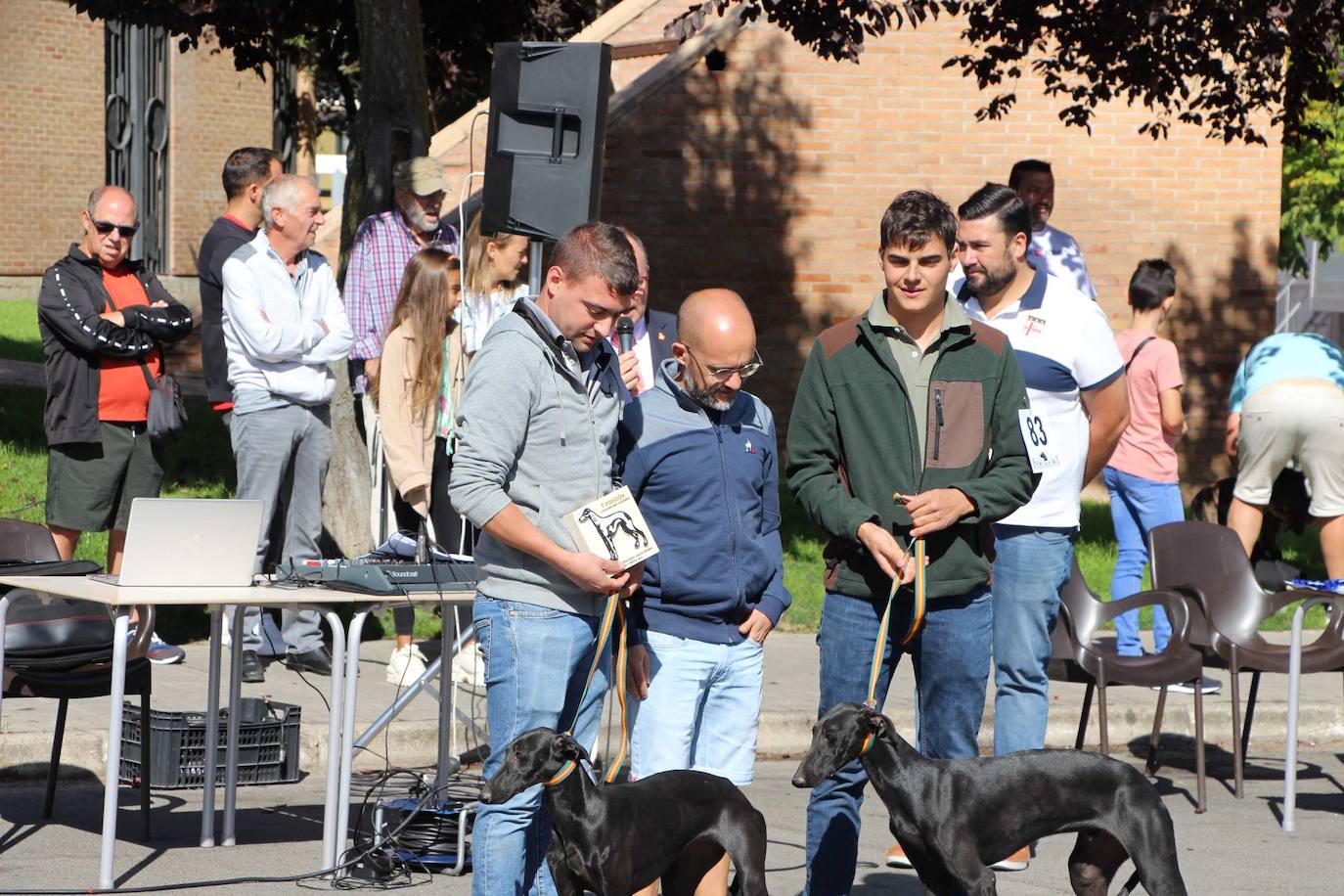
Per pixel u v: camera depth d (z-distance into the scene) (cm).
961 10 2892
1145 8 2608
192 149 5606
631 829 845
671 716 952
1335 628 1509
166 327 1647
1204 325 3425
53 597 1280
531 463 879
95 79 5594
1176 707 1780
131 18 2636
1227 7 2606
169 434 1656
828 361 995
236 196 1712
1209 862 1270
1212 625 1496
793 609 2156
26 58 5403
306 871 1155
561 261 873
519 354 870
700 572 955
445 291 1586
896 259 963
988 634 995
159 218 5525
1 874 1107
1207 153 3391
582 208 1412
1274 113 3334
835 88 3353
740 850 886
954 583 970
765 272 3369
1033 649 1216
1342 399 1820
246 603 1069
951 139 3378
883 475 977
